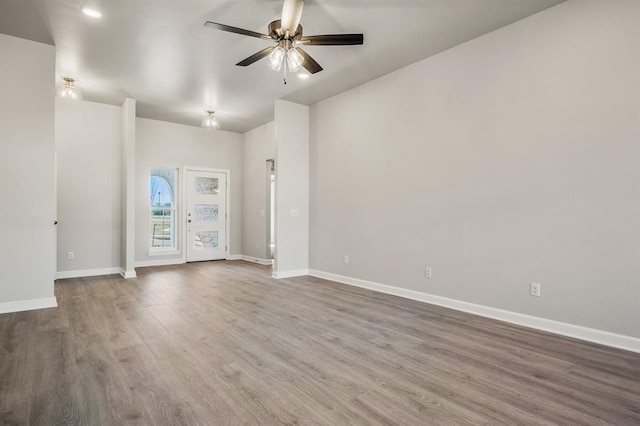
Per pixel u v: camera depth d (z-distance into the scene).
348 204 5.23
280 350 2.71
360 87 5.02
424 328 3.23
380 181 4.74
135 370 2.35
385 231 4.67
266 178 7.29
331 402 1.97
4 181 3.67
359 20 3.32
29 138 3.79
